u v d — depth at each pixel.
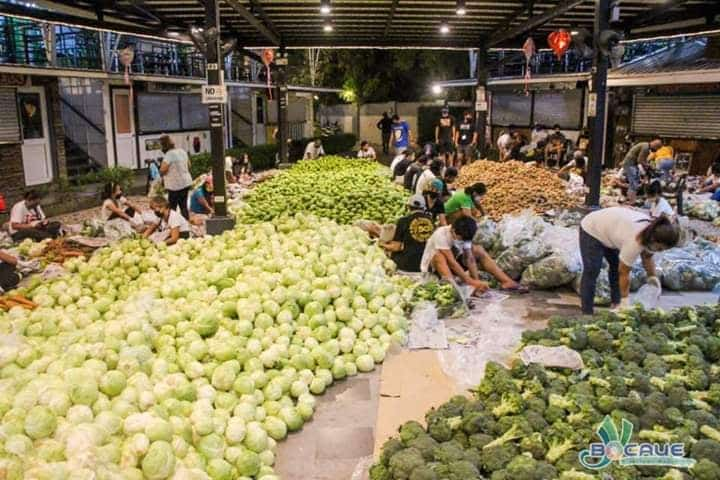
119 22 10.52
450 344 5.07
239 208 10.01
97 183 14.62
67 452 2.82
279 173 14.55
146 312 4.72
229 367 4.07
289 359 4.46
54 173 14.56
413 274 7.09
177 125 20.09
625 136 17.69
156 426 3.10
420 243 7.22
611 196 11.20
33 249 8.09
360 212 9.50
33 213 9.18
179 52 19.42
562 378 3.64
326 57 31.75
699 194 11.97
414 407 4.06
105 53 15.88
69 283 5.76
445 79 30.31
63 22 9.30
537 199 9.90
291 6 10.63
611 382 3.47
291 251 6.20
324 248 6.29
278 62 15.13
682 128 15.77
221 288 5.37
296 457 3.64
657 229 4.74
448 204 7.38
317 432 3.91
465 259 6.45
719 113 14.66
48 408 3.08
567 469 2.78
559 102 20.53
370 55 30.75
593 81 8.16
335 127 32.94
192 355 4.23
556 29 12.97
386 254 7.41
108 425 3.08
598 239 5.38
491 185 10.45
